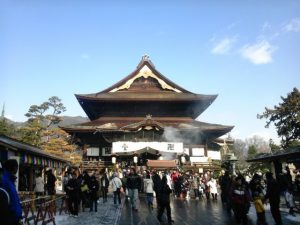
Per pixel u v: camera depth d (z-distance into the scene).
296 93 50.19
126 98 60.38
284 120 50.69
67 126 55.09
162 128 52.59
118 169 41.66
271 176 14.55
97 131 53.66
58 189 45.84
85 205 22.78
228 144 69.50
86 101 61.09
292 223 15.55
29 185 28.66
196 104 63.47
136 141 52.09
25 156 22.02
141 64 66.06
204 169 47.72
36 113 91.88
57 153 64.12
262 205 14.34
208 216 18.50
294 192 22.11
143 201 28.33
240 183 14.88
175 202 27.69
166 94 64.12
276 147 54.38
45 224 14.09
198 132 56.91
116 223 16.06
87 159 55.12
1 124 70.38
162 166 41.72
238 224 15.28
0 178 6.89
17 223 6.98
